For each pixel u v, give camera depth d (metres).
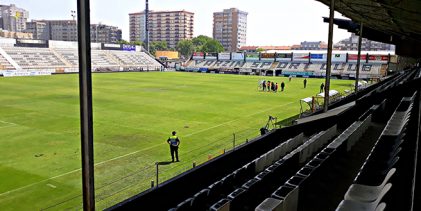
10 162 15.98
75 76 69.12
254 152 11.53
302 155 9.41
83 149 5.19
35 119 25.70
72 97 37.66
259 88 51.16
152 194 7.73
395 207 4.68
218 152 18.08
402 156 5.71
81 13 4.86
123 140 20.30
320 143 11.14
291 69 88.81
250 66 95.38
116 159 16.73
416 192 4.94
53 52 89.75
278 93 45.38
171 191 8.19
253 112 30.56
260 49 188.00
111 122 25.34
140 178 14.30
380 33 31.38
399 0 10.35
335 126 13.37
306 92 47.00
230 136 21.69
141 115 28.28
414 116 7.91
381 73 76.44
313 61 88.50
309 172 6.89
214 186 7.33
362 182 6.15
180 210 6.57
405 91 13.75
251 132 22.84
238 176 8.30
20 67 76.75
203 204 6.95
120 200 12.17
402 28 19.88
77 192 12.78
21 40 85.50
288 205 5.84
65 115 27.38
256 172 9.15
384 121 14.68
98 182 13.84
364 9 15.58
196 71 96.69
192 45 194.88
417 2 9.58
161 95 41.09
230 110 31.41
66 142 19.47
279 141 13.27
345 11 18.27
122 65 96.38
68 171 14.88
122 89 46.84
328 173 7.83
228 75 82.25
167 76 74.38
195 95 41.66
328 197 6.83
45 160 16.30
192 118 27.38
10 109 29.78
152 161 16.50
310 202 6.63
